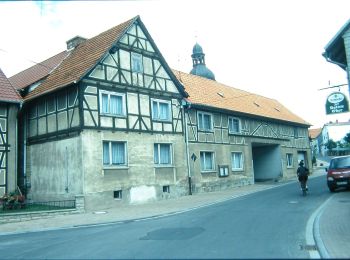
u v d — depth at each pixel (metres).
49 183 20.19
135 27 22.41
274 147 35.50
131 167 20.70
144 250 8.51
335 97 14.14
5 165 19.94
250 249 8.05
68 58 23.44
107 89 20.23
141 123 21.73
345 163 20.58
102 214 16.92
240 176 29.06
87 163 18.62
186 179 24.11
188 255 7.73
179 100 24.75
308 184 26.52
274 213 13.61
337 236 9.15
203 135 26.19
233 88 35.84
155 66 23.34
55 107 20.45
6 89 20.55
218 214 14.10
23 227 14.17
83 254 8.59
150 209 17.72
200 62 48.53
